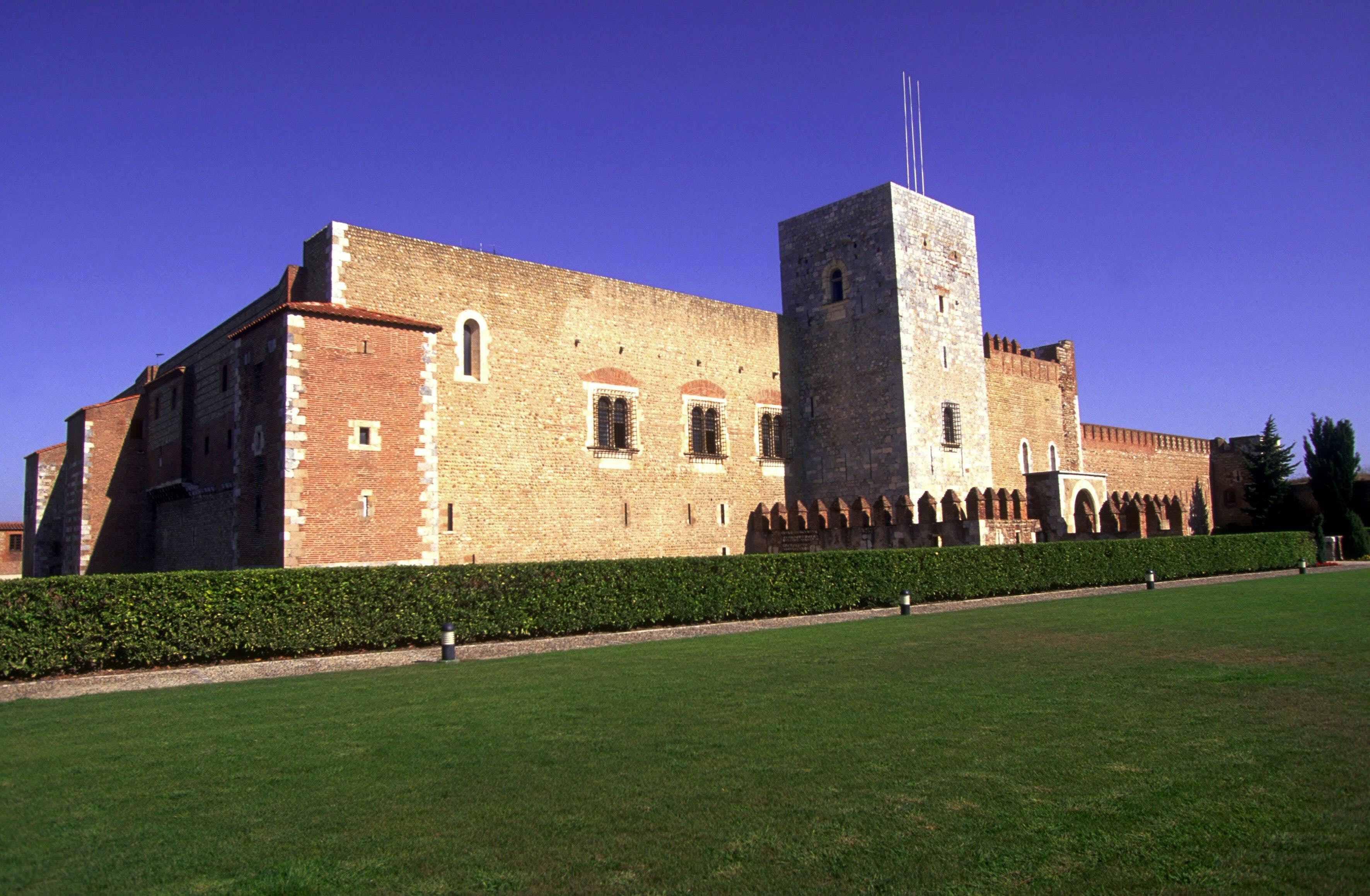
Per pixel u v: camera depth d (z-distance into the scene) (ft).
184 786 30.27
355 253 100.22
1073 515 158.51
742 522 140.15
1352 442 210.59
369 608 67.97
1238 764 30.12
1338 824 24.59
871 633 69.56
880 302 142.61
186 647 61.52
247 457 93.56
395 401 93.35
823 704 40.70
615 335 125.80
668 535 129.08
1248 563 148.05
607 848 23.95
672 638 70.85
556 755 32.86
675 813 26.43
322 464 87.66
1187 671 47.44
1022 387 186.29
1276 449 232.73
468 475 107.45
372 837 25.11
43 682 56.24
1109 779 28.81
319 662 62.64
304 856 23.89
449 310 107.65
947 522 124.06
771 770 30.37
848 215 147.95
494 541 109.19
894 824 25.27
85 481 122.31
